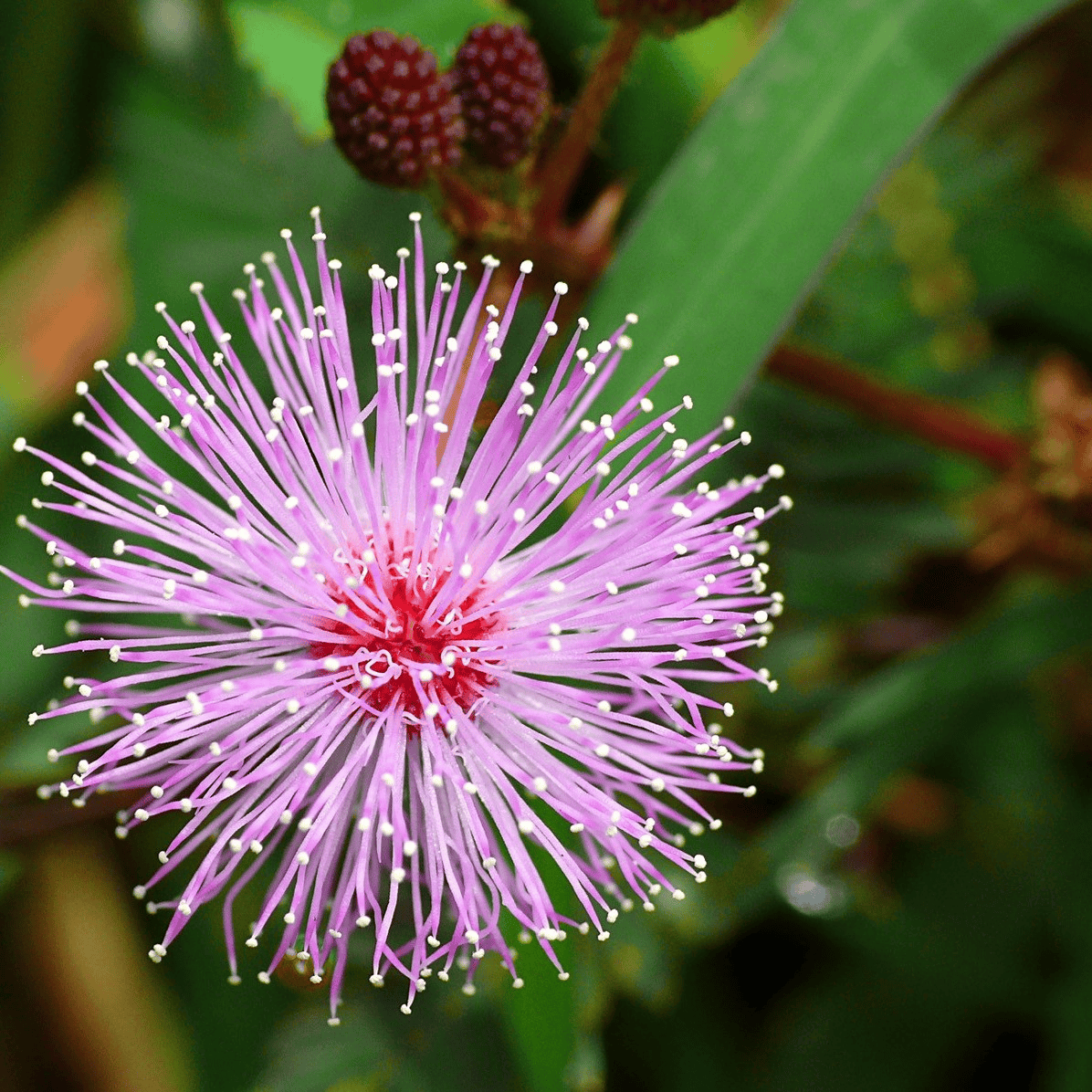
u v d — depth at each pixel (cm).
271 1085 13
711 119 13
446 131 12
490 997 13
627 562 12
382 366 12
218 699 12
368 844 12
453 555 12
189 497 12
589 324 13
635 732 12
